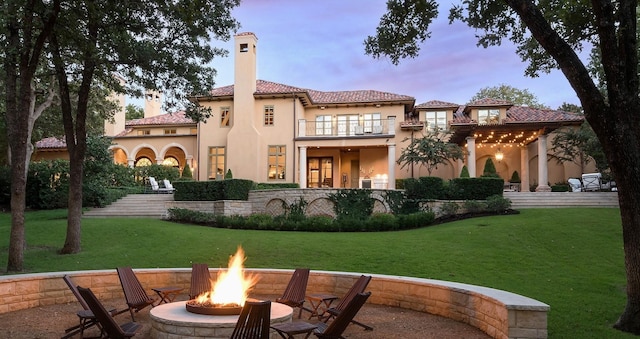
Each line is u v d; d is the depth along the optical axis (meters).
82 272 11.10
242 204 25.39
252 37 34.44
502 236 17.47
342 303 9.04
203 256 15.77
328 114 35.66
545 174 29.16
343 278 11.21
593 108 8.62
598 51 16.42
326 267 14.34
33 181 27.81
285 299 9.84
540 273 13.15
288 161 33.59
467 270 13.59
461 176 27.92
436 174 33.53
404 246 16.56
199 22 15.73
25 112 13.66
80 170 16.48
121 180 31.98
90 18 14.30
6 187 28.70
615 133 8.52
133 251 16.33
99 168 25.69
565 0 11.35
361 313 9.82
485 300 8.25
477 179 25.41
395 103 34.53
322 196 25.77
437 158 29.75
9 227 20.78
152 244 17.28
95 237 18.20
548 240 16.70
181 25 16.00
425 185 25.86
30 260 15.01
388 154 32.84
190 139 36.84
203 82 17.28
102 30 15.55
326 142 33.34
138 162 39.81
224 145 34.72
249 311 6.10
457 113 35.69
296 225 21.05
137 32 15.93
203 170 34.78
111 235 18.55
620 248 15.40
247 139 33.69
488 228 18.95
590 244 15.97
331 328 6.95
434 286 9.79
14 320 9.05
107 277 11.37
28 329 8.45
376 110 34.91
